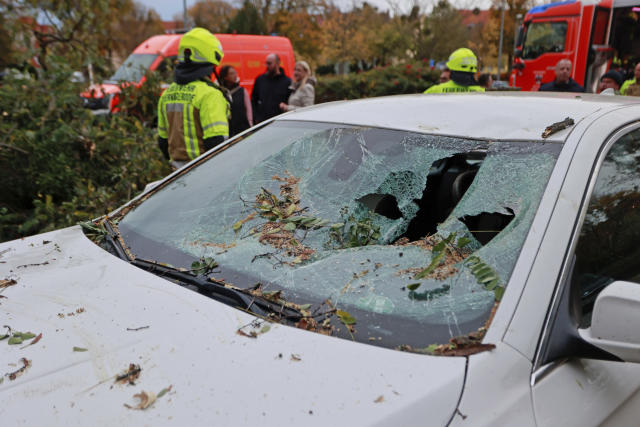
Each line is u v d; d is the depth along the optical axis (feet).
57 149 15.53
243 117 19.70
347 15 102.01
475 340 4.04
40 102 16.34
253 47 39.65
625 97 7.21
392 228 6.08
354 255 5.51
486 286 4.45
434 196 6.32
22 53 17.80
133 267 5.75
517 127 5.86
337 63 96.73
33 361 4.23
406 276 4.96
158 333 4.50
